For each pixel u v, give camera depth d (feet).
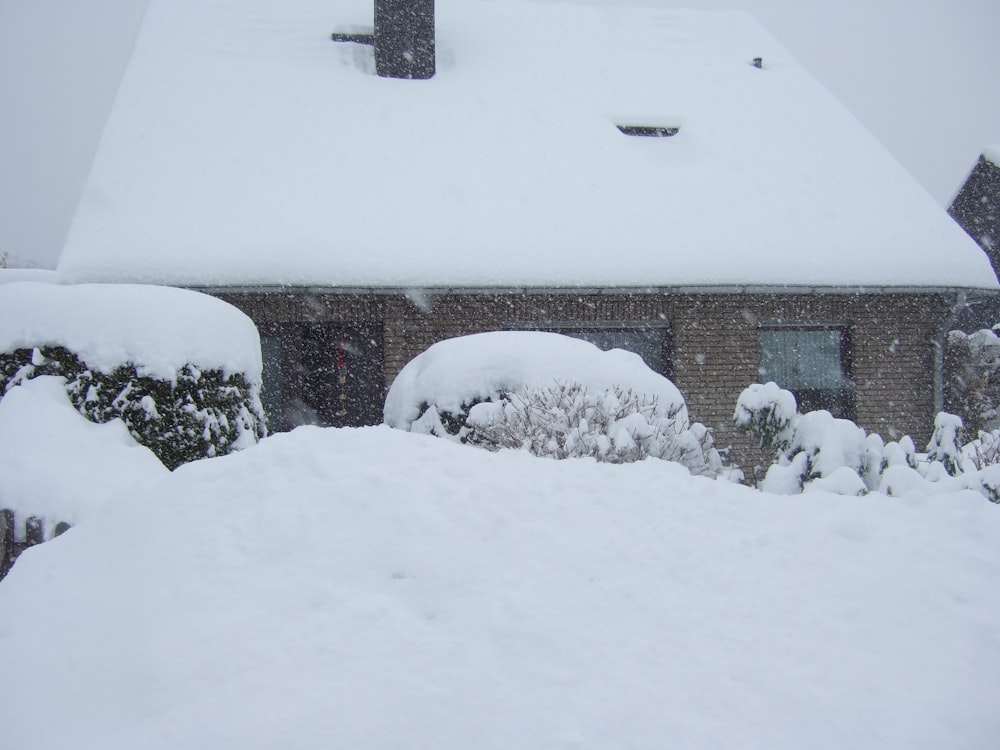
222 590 9.07
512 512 10.86
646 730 7.37
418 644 8.23
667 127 44.34
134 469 17.07
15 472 15.01
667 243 36.50
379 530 10.06
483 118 42.83
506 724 7.31
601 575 9.82
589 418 21.56
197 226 34.04
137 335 19.17
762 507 12.64
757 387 20.90
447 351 24.43
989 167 61.05
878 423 37.76
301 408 35.83
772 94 48.26
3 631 8.73
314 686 7.64
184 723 7.32
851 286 36.19
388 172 38.45
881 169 43.27
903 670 8.58
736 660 8.48
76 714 7.58
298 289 32.81
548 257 35.06
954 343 40.55
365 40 46.88
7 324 18.99
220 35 45.32
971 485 16.30
